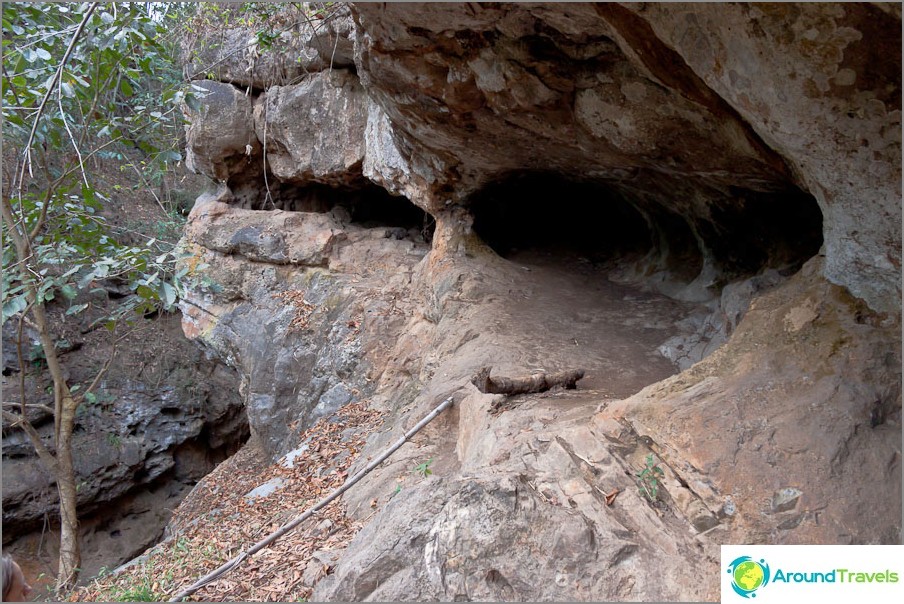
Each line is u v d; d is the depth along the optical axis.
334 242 10.04
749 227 6.42
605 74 4.65
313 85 9.71
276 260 10.21
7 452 11.20
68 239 6.10
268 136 10.41
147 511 12.09
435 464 5.27
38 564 10.91
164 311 13.91
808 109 3.26
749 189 5.79
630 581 3.09
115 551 11.46
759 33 3.13
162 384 12.91
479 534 3.34
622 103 4.80
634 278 8.42
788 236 6.12
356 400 8.26
